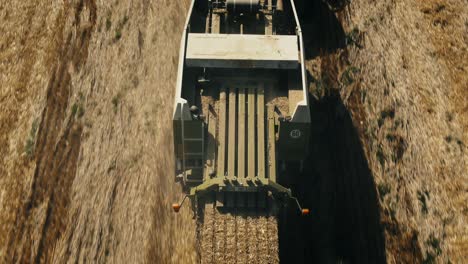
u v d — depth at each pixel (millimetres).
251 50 9688
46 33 14680
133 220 10906
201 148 9188
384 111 10852
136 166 11633
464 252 8719
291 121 8891
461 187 9344
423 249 9117
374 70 11516
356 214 10164
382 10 12328
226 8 10562
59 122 13016
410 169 9938
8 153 12945
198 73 9852
